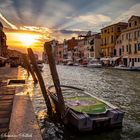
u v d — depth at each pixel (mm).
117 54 62562
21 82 18625
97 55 74750
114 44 64625
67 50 105875
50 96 12641
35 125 5680
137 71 45469
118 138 8227
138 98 16000
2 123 6168
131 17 55469
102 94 17922
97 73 42375
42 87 12172
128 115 11250
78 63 84500
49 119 10539
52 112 11648
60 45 116062
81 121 8203
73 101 10359
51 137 8461
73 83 26594
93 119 8383
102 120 8492
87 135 8461
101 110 9023
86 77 34344
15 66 47844
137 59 53312
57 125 9688
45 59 133625
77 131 8484
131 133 8680
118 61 61125
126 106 13344
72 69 58812
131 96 16875
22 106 7594
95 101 10383
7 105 8422
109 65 63594
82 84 25484
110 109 9266
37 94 17156
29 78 26156
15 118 6223
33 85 21250
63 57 111938
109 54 67000
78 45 92625
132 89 20703
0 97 10062
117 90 20172
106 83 26062
